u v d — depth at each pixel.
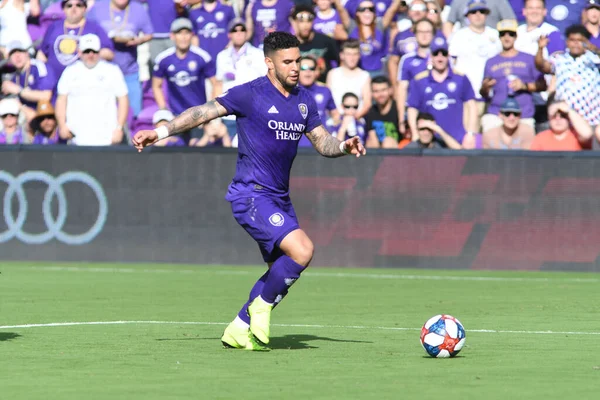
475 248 55.44
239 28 61.00
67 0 62.62
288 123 24.98
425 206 56.00
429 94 58.75
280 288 24.22
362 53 60.31
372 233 56.53
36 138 63.16
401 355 23.95
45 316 33.97
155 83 62.19
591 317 34.31
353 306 38.12
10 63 63.31
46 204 59.56
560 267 54.69
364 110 59.44
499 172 55.16
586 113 57.84
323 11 61.06
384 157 56.38
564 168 54.59
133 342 26.50
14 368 21.45
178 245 58.69
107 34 62.44
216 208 58.22
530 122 58.41
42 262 59.41
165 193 58.69
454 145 58.59
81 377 20.06
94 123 62.50
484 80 58.88
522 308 37.47
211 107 24.88
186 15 62.44
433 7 59.41
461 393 18.12
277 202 25.33
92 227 59.31
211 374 20.55
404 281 49.31
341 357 23.53
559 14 59.75
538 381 19.77
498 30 58.81
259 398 17.44
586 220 54.41
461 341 23.55
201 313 35.25
